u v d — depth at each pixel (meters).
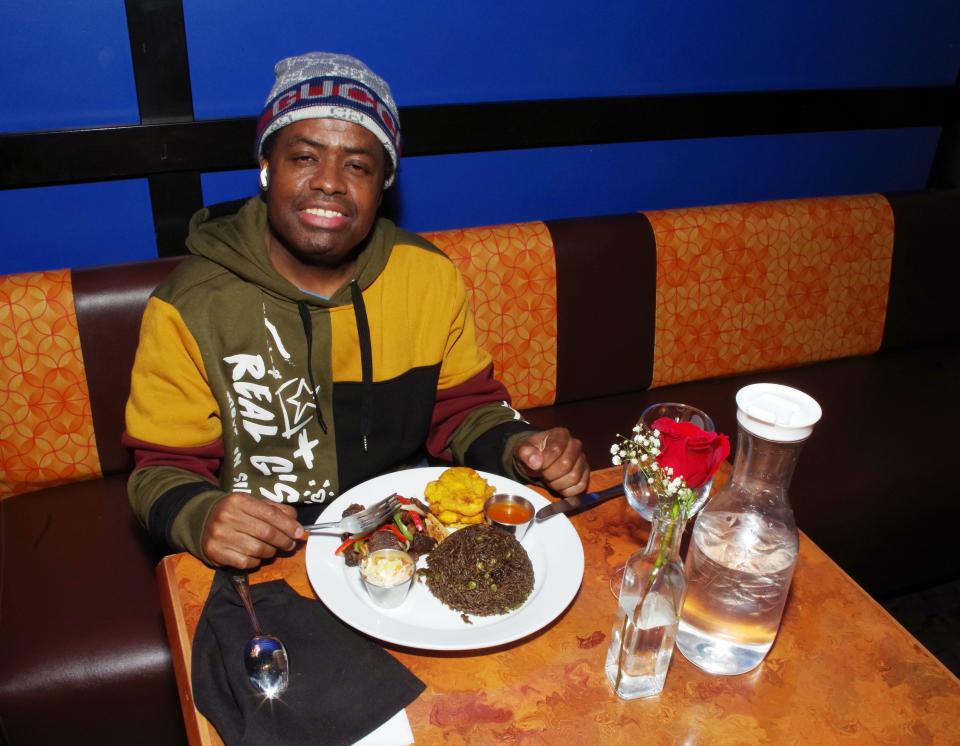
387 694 0.91
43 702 1.29
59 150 1.75
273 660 0.94
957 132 2.65
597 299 2.05
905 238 2.35
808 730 0.90
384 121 1.30
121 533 1.58
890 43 2.50
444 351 1.57
